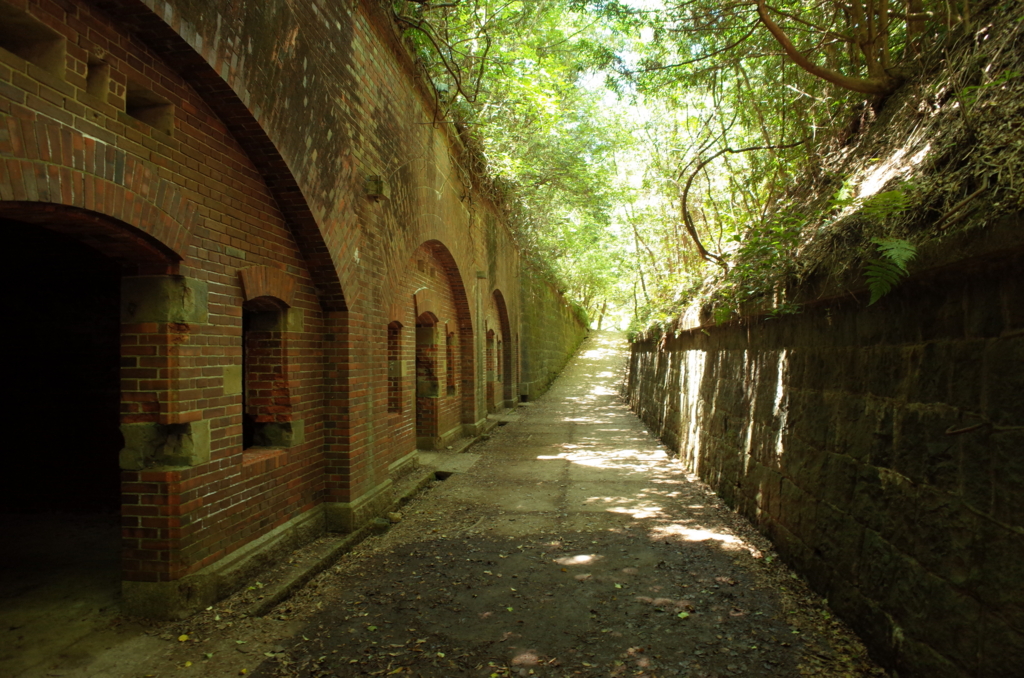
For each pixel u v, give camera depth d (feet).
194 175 12.93
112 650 11.44
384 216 22.45
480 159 36.40
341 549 17.63
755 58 23.39
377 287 21.79
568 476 28.68
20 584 14.10
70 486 19.35
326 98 17.60
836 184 18.11
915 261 9.78
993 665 8.02
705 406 27.27
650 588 15.03
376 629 13.03
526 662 11.62
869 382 12.14
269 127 14.42
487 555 17.76
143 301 12.32
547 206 60.03
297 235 17.19
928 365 10.05
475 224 40.78
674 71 22.29
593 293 130.62
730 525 20.01
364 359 20.51
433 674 11.22
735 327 22.84
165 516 12.40
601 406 62.49
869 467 11.87
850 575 12.32
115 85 10.85
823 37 19.83
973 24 14.40
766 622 12.94
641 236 55.06
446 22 24.53
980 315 8.77
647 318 49.78
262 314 17.16
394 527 20.80
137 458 12.37
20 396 19.30
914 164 12.64
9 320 19.21
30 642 11.60
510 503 23.73
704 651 11.84
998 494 8.18
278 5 14.89
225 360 14.01
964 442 8.97
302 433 17.80
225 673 11.07
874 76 17.93
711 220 34.45
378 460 21.77
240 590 14.15
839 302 13.55
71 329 19.20
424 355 34.58
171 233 12.07
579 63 24.59
